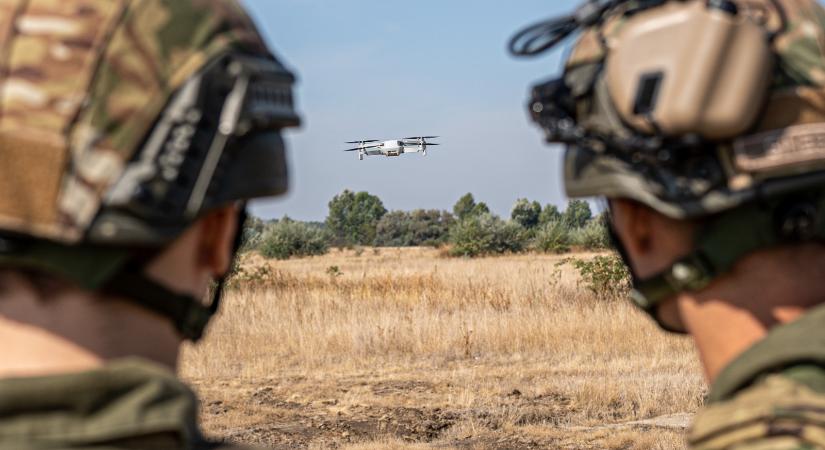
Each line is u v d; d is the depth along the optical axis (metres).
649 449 13.93
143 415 1.76
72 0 1.89
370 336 24.83
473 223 90.44
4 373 1.82
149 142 1.87
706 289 2.37
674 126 2.22
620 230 2.53
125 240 1.82
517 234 89.94
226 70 1.98
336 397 18.88
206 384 20.45
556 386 18.94
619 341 23.64
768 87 2.23
